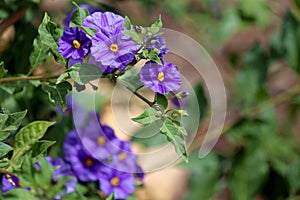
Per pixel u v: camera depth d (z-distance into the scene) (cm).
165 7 115
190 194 112
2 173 85
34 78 80
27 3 93
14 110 93
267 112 114
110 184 90
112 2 102
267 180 114
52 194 80
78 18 76
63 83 79
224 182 113
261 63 115
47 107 95
